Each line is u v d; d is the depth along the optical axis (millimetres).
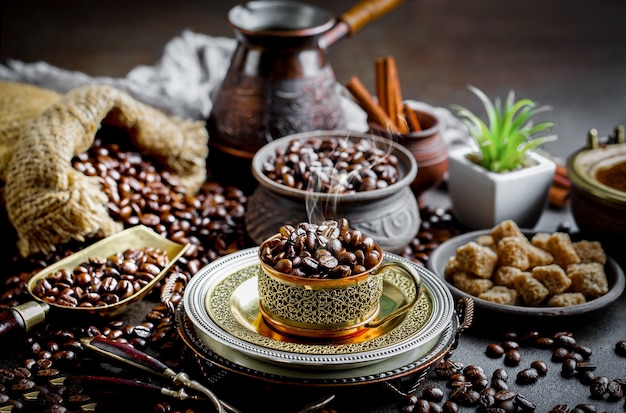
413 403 677
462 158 871
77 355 716
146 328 735
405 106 887
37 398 678
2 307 755
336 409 678
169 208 838
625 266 833
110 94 830
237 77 895
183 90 1037
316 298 656
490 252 773
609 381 698
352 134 835
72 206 776
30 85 951
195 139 884
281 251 667
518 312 731
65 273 748
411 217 800
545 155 933
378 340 654
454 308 712
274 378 642
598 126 1274
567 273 772
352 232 678
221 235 838
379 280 676
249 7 917
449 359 724
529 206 860
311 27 926
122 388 669
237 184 924
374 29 1619
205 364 691
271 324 676
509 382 705
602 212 819
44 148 786
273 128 892
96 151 837
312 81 896
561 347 733
